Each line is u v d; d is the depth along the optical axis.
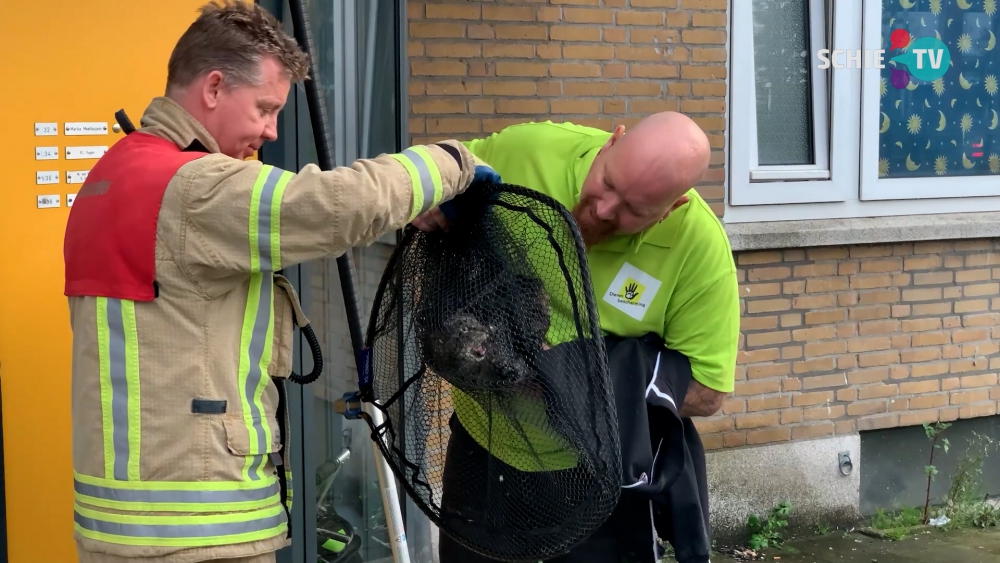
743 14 4.14
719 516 4.16
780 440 4.27
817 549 4.12
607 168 1.91
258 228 1.47
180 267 1.51
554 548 1.69
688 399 2.17
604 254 2.13
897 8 4.49
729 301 2.14
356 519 3.41
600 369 1.61
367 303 3.33
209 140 1.66
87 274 1.58
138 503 1.55
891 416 4.48
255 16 1.69
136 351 1.54
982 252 4.60
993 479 4.74
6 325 2.42
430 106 3.43
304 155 3.03
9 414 2.44
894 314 4.45
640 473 1.90
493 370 1.64
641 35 3.79
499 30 3.52
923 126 4.61
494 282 1.69
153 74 2.52
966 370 4.61
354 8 3.22
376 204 1.48
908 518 4.46
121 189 1.54
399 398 1.92
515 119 3.58
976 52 4.68
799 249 4.23
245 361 1.61
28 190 2.40
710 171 4.04
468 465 1.87
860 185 4.46
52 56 2.39
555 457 1.69
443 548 2.34
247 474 1.61
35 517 2.50
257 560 1.65
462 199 1.76
